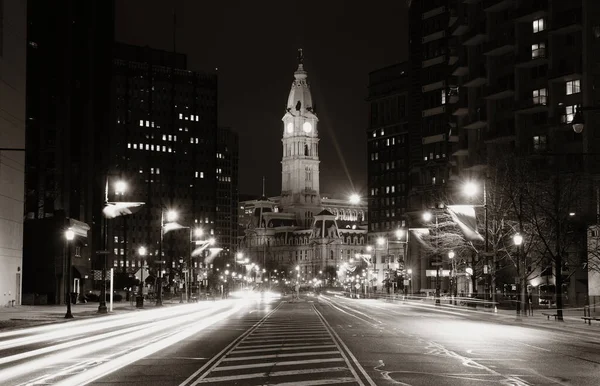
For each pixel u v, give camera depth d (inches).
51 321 2155.5
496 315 2672.2
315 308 3614.7
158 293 3718.0
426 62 6633.9
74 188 5221.5
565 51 3971.5
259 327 1932.8
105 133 5895.7
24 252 3823.8
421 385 825.5
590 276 3152.1
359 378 879.1
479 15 4788.4
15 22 3334.2
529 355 1197.7
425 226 5182.1
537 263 3122.5
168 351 1231.5
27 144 4552.2
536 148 4050.2
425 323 2156.7
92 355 1162.6
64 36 4763.8
